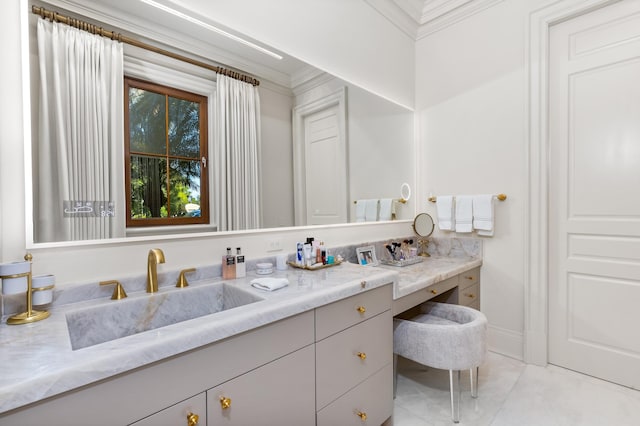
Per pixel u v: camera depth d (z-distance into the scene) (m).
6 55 1.00
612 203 1.96
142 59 1.29
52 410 0.62
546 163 2.15
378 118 2.45
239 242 1.59
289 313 1.04
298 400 1.09
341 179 2.16
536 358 2.19
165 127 1.35
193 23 1.44
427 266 2.17
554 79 2.15
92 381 0.65
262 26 1.69
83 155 1.14
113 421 0.69
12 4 1.01
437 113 2.69
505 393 1.85
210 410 0.85
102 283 1.13
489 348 2.41
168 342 0.76
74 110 1.12
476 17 2.46
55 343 0.75
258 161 1.69
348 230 2.19
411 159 2.76
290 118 1.85
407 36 2.75
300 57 1.89
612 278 1.97
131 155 1.25
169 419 0.78
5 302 0.95
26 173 1.03
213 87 1.51
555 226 2.17
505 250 2.32
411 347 1.62
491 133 2.38
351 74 2.22
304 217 1.92
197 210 1.45
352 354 1.31
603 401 1.76
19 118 1.02
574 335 2.11
